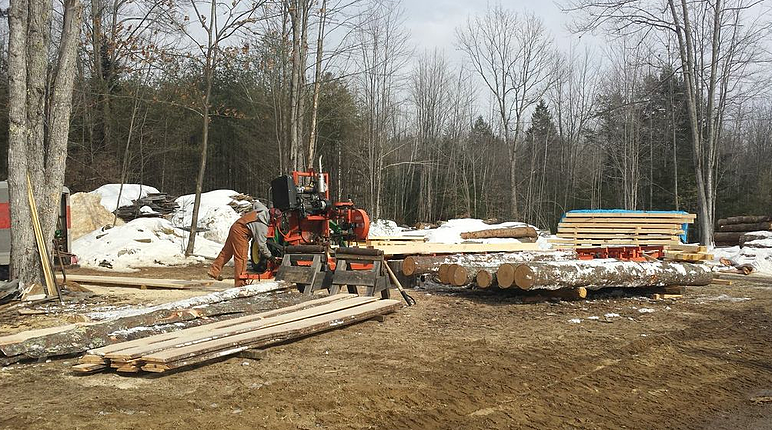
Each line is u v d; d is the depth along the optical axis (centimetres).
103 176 3119
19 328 830
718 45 2667
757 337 892
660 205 4156
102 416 490
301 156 2061
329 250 1177
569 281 1080
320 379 611
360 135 3897
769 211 3809
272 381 601
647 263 1228
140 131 3244
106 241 2025
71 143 3092
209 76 2039
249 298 944
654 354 768
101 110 3262
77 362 658
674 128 3741
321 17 2095
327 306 903
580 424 521
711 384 659
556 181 5125
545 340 819
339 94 3703
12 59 1102
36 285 1108
